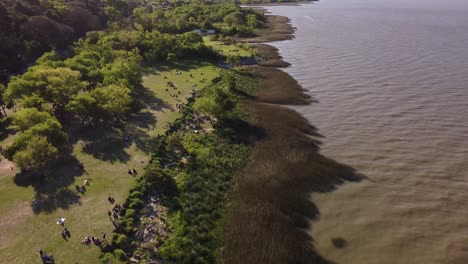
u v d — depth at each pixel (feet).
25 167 200.23
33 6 485.97
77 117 273.75
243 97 323.98
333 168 216.13
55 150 204.03
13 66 382.83
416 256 155.63
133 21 586.45
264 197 193.36
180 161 221.25
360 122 271.08
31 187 195.62
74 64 326.85
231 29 581.12
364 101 306.14
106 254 150.30
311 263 153.89
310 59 435.12
